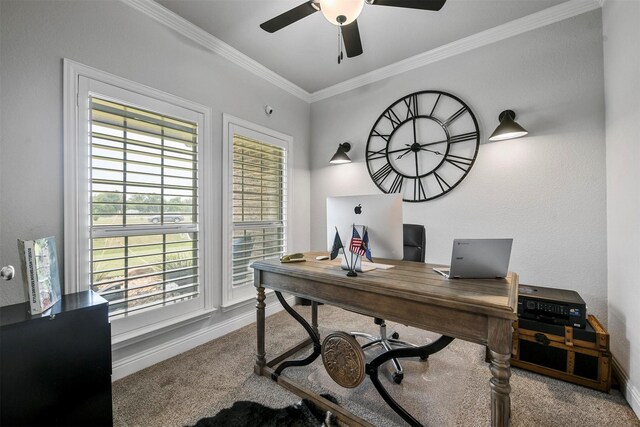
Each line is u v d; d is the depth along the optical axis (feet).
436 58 9.01
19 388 3.75
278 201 10.75
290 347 7.56
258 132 9.77
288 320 9.52
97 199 5.96
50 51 5.36
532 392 5.52
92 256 5.86
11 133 4.95
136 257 6.48
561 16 7.12
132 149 6.51
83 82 5.73
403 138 9.73
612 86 6.16
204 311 7.82
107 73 6.08
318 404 5.13
